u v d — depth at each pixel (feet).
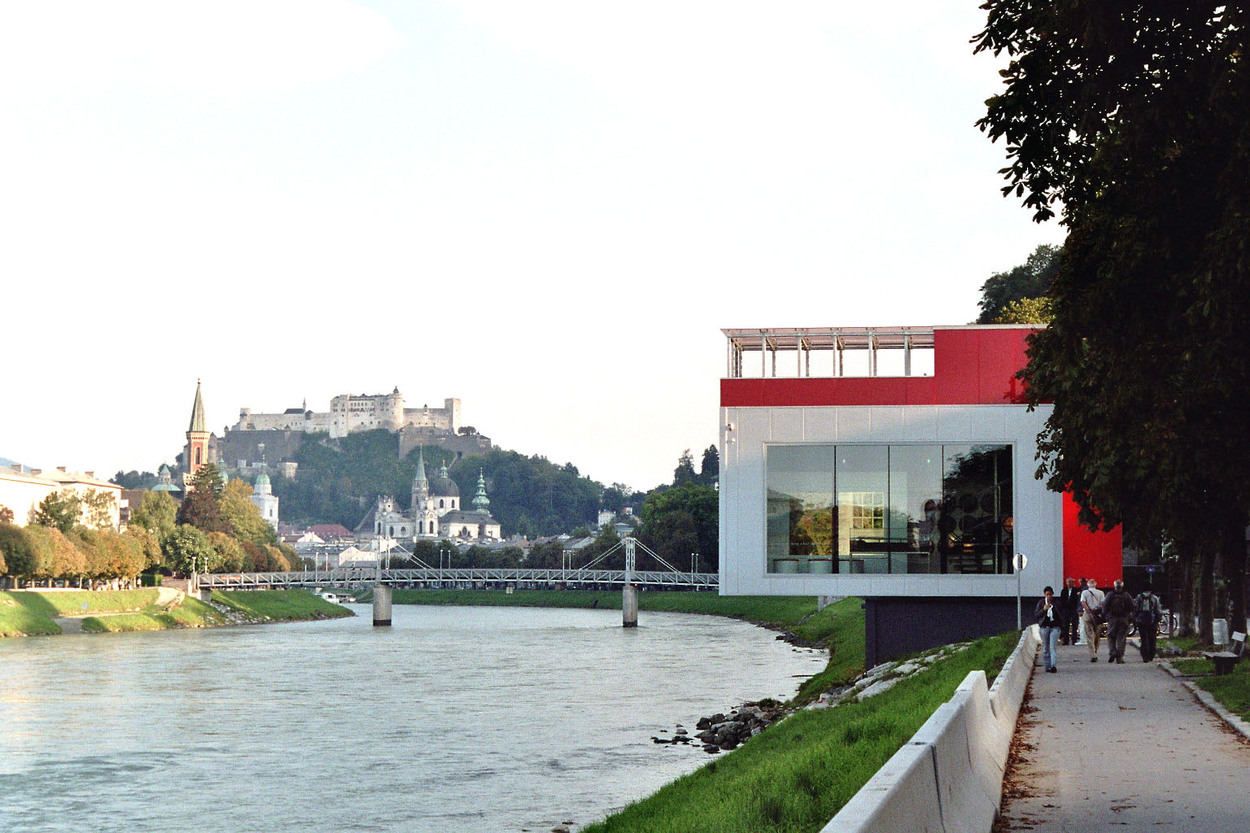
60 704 267.39
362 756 189.16
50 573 605.73
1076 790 61.98
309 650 447.01
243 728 225.35
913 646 216.74
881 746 79.61
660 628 591.78
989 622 213.66
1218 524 121.70
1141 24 77.71
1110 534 209.05
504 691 284.41
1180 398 98.73
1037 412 211.00
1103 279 89.71
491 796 151.94
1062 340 95.45
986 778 57.72
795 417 214.90
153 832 140.46
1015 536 211.20
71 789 167.12
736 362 220.64
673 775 162.91
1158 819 54.34
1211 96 76.89
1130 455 114.62
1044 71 81.56
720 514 215.10
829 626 442.91
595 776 163.32
